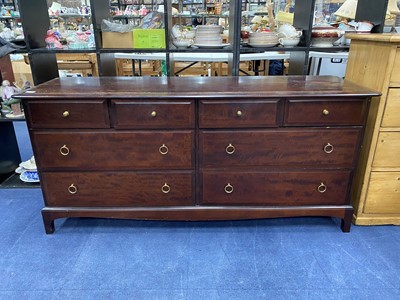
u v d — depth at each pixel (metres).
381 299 1.24
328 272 1.39
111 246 1.56
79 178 1.55
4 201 1.97
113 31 1.85
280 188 1.57
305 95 1.39
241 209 1.61
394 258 1.47
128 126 1.44
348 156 1.51
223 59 2.38
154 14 1.88
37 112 1.42
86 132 1.45
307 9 1.84
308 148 1.49
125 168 1.53
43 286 1.31
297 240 1.60
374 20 1.82
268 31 1.92
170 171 1.54
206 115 1.42
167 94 1.39
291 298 1.25
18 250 1.53
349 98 1.40
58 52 1.86
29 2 1.80
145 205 1.61
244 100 1.39
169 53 1.90
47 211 1.60
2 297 1.26
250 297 1.26
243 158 1.50
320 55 2.18
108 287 1.31
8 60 2.38
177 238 1.62
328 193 1.59
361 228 1.69
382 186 1.63
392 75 1.44
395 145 1.55
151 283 1.33
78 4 3.44
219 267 1.42
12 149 2.31
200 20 4.48
